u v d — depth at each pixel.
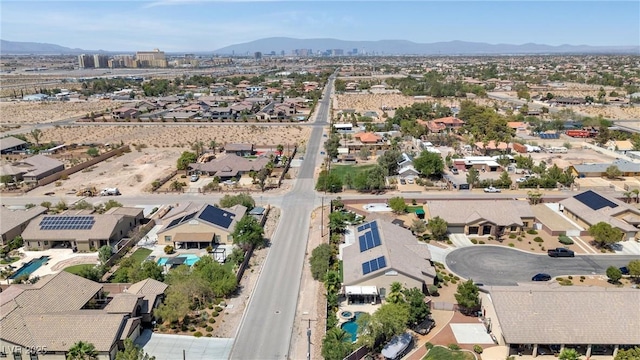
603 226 88.81
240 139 191.12
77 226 92.12
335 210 109.88
